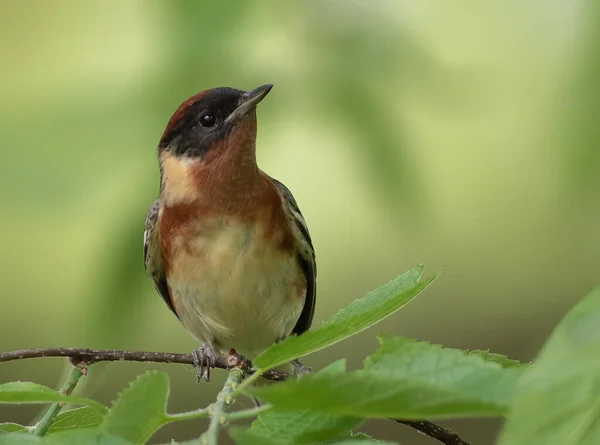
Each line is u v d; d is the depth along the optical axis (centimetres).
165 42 803
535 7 834
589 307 377
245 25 811
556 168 696
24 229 716
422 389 396
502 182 1243
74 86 756
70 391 725
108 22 852
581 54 694
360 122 844
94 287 809
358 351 1870
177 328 1814
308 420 552
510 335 1788
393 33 856
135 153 746
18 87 761
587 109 685
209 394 1789
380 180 851
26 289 1642
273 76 836
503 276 1825
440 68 862
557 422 363
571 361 370
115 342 820
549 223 763
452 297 1848
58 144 705
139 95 769
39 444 439
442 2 888
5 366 1781
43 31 859
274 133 856
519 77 869
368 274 1864
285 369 1170
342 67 845
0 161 680
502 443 368
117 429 469
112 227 766
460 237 1579
